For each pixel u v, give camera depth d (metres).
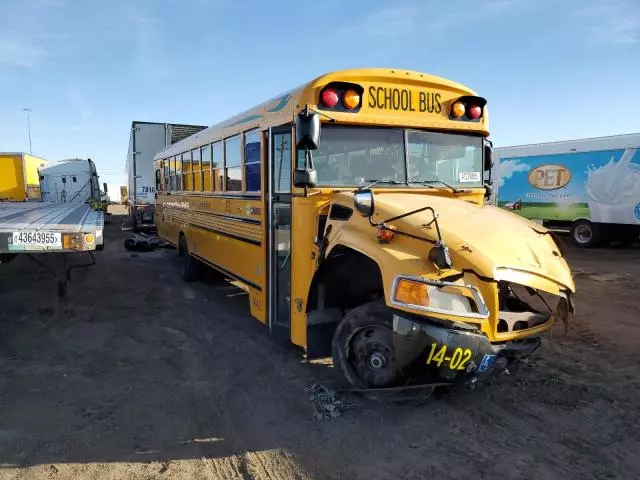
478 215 4.28
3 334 6.07
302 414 4.09
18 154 22.00
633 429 3.82
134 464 3.38
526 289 4.07
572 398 4.34
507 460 3.41
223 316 7.11
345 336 4.18
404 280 3.54
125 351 5.59
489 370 3.66
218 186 7.57
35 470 3.28
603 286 9.30
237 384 4.71
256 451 3.54
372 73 4.76
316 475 3.26
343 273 4.71
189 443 3.65
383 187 4.84
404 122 4.91
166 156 11.43
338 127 4.71
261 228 5.69
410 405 4.18
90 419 3.98
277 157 5.27
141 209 18.47
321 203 4.65
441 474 3.26
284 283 5.29
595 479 3.20
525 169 17.19
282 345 5.83
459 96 5.27
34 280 9.36
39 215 8.10
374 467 3.34
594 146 15.41
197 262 9.45
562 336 6.10
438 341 3.44
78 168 25.59
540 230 4.44
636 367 5.06
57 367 5.06
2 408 4.13
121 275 10.27
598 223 15.62
